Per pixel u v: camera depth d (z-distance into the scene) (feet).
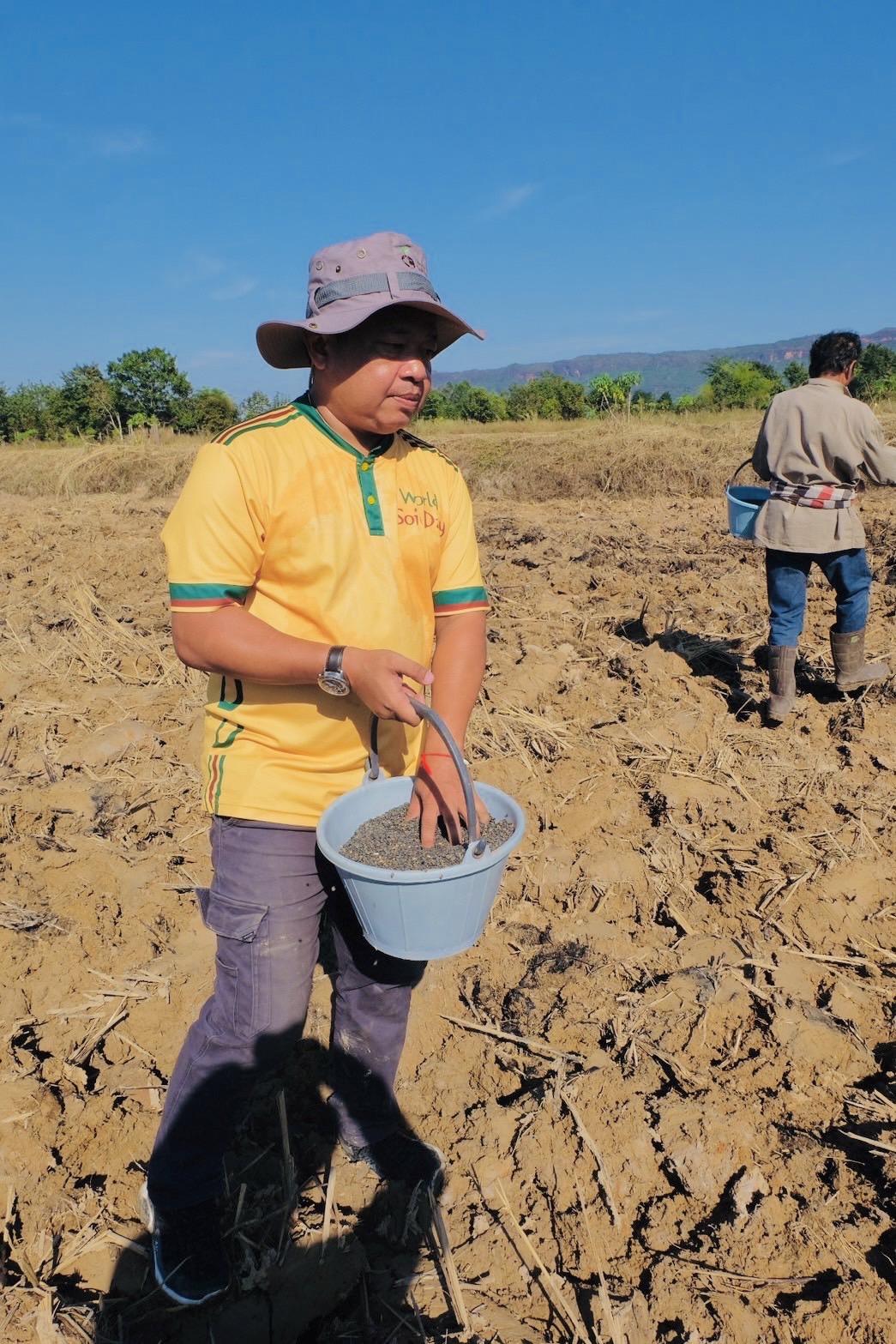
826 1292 6.98
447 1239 7.56
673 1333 6.79
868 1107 8.59
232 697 6.30
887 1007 9.95
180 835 13.37
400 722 6.57
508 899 11.75
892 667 18.83
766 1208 7.55
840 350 15.15
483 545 34.19
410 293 5.57
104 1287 7.32
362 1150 8.08
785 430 15.46
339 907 6.91
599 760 15.14
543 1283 7.25
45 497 59.21
